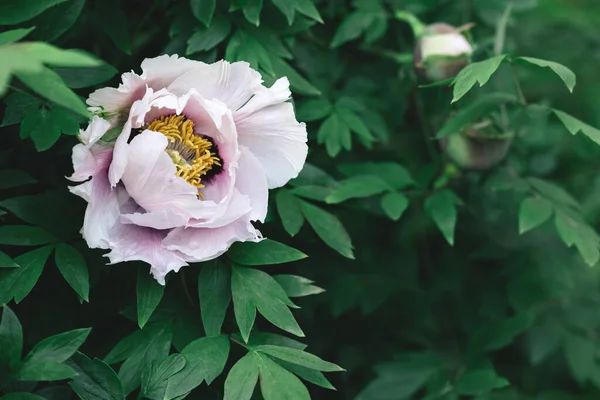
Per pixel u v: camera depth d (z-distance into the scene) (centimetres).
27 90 86
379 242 111
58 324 88
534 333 118
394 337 114
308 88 93
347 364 111
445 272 113
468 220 112
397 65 108
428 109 108
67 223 86
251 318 83
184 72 81
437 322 114
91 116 76
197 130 84
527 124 104
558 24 122
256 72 83
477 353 104
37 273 81
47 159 91
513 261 112
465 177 109
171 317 87
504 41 113
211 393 88
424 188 104
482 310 111
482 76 86
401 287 110
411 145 111
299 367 84
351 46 108
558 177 124
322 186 94
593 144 114
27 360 77
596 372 117
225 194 84
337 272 107
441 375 107
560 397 121
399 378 107
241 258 86
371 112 105
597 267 123
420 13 109
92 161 79
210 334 84
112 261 81
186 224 82
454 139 101
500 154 102
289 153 86
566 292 121
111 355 83
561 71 86
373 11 105
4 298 80
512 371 120
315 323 109
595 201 123
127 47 91
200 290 85
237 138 85
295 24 94
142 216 81
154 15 96
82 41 94
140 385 83
